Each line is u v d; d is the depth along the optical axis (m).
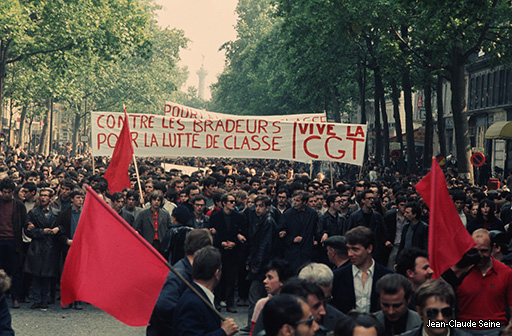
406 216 11.53
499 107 48.03
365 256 6.60
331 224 12.58
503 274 6.63
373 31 36.53
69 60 42.94
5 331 5.92
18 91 53.44
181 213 11.18
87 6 41.81
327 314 5.90
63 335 10.24
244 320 11.80
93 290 5.86
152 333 6.49
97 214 5.91
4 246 12.21
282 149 17.14
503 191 15.98
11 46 43.12
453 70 28.81
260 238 11.79
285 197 13.29
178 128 17.23
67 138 94.94
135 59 86.50
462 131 28.69
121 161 14.99
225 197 12.08
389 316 5.44
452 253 6.47
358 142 16.98
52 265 12.30
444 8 21.73
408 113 37.75
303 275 5.89
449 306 5.06
